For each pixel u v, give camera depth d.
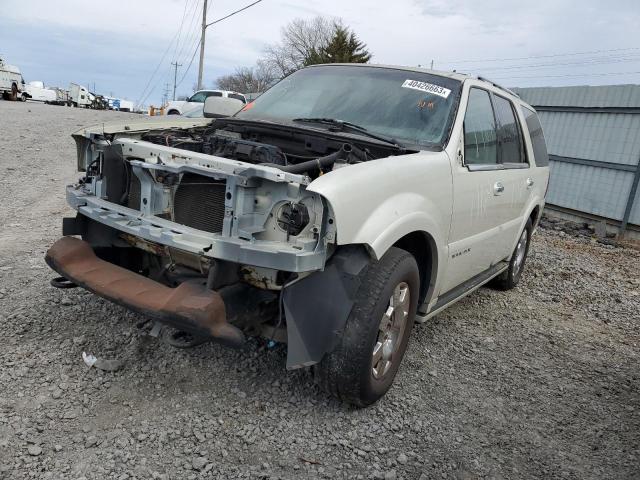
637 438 3.46
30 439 2.69
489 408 3.61
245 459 2.76
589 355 4.77
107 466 2.58
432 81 4.43
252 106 4.77
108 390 3.19
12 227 6.36
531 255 8.51
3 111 20.94
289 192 2.85
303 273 2.89
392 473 2.79
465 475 2.89
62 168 10.63
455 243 4.12
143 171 3.18
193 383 3.35
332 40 53.75
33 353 3.47
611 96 11.52
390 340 3.40
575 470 3.06
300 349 2.88
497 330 5.10
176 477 2.57
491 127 4.82
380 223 3.05
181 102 25.80
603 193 11.69
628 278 7.89
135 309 2.96
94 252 3.55
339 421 3.18
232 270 3.02
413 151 3.74
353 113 4.28
